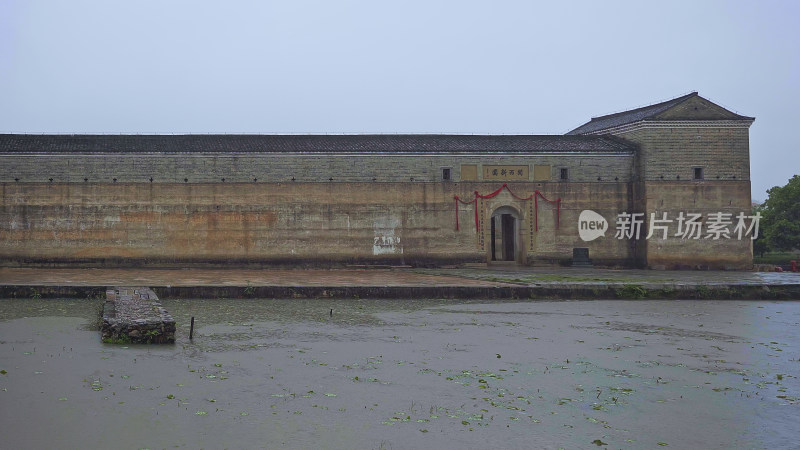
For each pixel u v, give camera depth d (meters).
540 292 27.02
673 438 11.01
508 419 11.65
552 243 40.66
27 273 32.97
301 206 39.31
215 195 38.81
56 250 37.69
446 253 40.06
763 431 11.39
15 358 14.88
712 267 40.12
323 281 29.42
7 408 11.54
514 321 21.34
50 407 11.63
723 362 16.23
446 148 40.41
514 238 41.78
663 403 12.77
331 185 39.53
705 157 40.31
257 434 10.65
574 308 24.58
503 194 40.47
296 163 39.38
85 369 14.05
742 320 22.58
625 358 16.39
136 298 21.72
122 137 39.84
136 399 12.16
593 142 42.06
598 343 18.12
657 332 19.98
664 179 40.03
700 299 27.98
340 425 11.15
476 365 15.30
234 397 12.43
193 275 32.84
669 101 42.88
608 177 41.00
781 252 63.47
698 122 40.12
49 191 37.69
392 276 33.06
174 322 17.03
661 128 40.12
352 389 13.15
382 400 12.51
